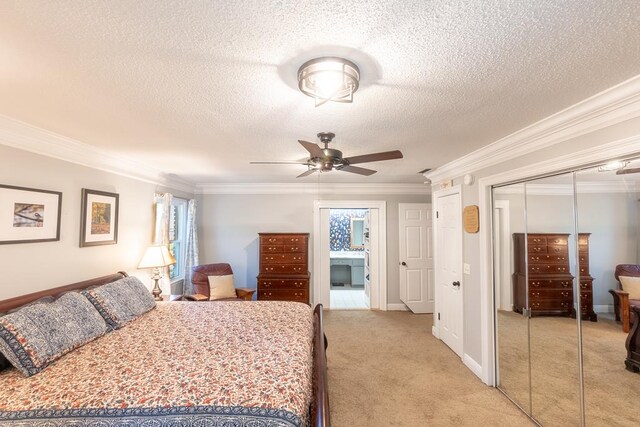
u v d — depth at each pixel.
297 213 5.74
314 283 5.72
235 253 5.71
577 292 2.23
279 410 1.37
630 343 2.00
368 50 1.31
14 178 2.28
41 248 2.50
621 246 1.94
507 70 1.47
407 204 5.65
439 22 1.13
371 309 5.78
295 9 1.06
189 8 1.06
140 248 3.89
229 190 5.71
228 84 1.63
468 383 3.01
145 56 1.36
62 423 1.32
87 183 3.00
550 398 2.43
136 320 2.57
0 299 2.17
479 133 2.45
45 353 1.75
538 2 1.03
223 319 2.62
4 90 1.69
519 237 2.70
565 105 1.88
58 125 2.28
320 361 1.77
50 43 1.25
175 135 2.53
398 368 3.33
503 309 2.90
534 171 2.36
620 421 2.06
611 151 1.77
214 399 1.42
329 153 2.26
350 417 2.49
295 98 1.80
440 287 4.17
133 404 1.39
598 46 1.27
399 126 2.29
